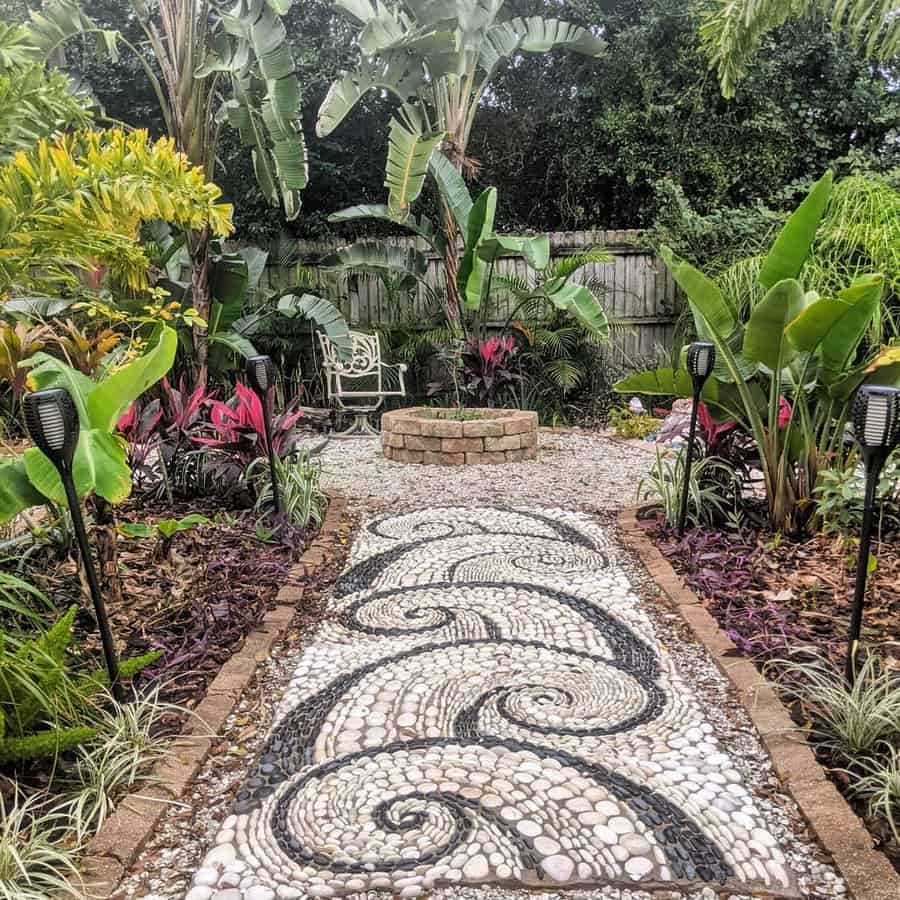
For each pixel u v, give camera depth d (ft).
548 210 31.55
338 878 4.69
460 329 24.67
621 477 16.37
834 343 10.02
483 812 5.28
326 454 19.85
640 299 26.78
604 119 28.32
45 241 8.43
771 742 6.03
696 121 27.45
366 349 24.93
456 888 4.59
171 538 10.14
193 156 19.40
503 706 6.79
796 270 10.87
